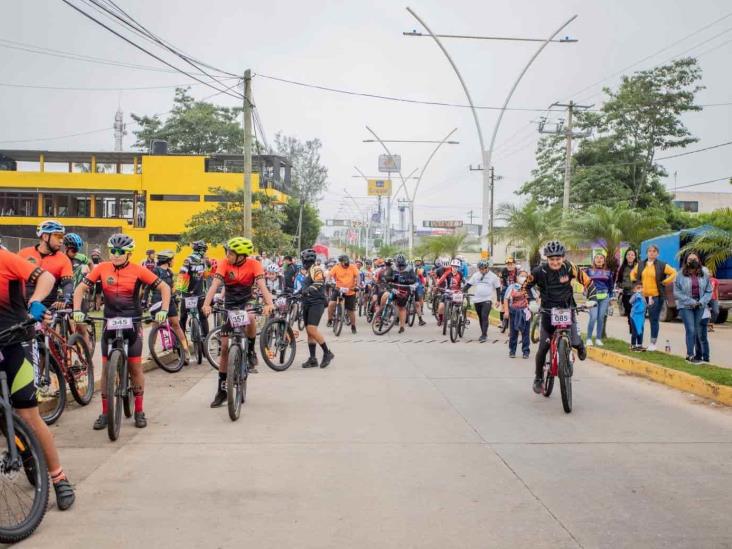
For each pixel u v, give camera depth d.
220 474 5.41
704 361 10.52
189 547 4.01
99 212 50.31
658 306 11.87
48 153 50.00
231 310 7.82
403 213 109.88
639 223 23.12
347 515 4.52
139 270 6.86
